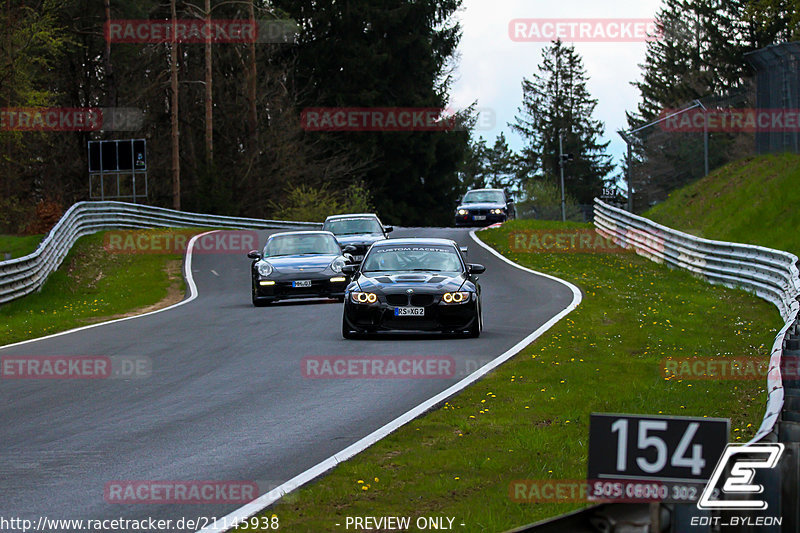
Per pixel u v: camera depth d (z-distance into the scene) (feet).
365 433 63.62
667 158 345.31
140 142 302.86
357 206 408.87
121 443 62.28
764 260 159.74
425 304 108.06
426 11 485.56
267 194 441.27
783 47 251.39
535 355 94.07
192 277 211.61
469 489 49.11
